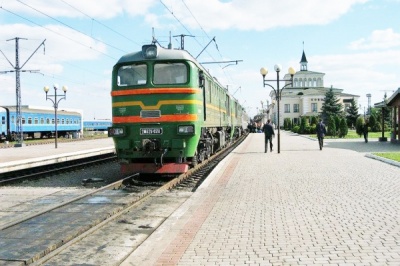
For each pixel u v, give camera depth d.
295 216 7.51
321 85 105.38
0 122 44.50
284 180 11.97
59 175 15.95
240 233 6.46
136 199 9.91
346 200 8.88
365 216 7.39
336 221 7.07
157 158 12.97
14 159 20.83
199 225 7.03
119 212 8.59
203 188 10.76
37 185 13.53
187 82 12.84
